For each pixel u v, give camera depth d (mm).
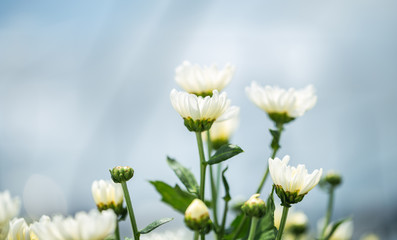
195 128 970
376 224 4074
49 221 796
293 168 896
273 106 1191
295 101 1176
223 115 1024
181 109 973
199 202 858
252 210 854
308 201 4301
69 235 708
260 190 1057
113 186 954
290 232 1484
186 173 992
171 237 1057
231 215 1399
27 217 890
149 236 1036
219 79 1162
